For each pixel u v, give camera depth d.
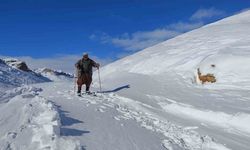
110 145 7.94
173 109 13.77
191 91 16.30
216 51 19.66
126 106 13.36
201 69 17.95
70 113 10.16
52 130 7.22
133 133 9.37
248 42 20.28
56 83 21.59
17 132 7.58
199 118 12.91
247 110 13.09
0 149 6.68
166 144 9.20
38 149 6.64
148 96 15.40
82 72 15.24
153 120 11.77
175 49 23.39
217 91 16.08
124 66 24.12
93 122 9.58
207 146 9.89
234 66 17.30
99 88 17.66
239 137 11.20
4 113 9.66
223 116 12.57
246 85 16.17
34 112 9.09
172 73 19.30
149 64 22.02
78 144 6.93
